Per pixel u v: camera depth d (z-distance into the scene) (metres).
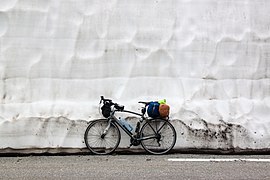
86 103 7.62
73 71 7.64
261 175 6.01
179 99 7.75
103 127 7.40
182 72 7.86
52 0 7.66
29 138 7.33
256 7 7.99
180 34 7.89
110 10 7.77
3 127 7.27
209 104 7.79
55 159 7.03
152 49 7.80
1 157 7.19
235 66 7.95
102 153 7.39
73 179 5.77
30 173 6.07
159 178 5.82
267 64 8.05
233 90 7.91
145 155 7.41
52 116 7.44
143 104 7.68
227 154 7.56
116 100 7.68
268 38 8.06
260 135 7.69
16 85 7.48
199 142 7.59
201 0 7.99
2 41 7.48
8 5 7.53
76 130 7.45
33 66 7.54
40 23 7.59
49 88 7.57
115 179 5.78
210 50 7.91
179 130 7.59
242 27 8.02
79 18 7.70
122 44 7.75
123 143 7.54
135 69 7.77
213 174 6.05
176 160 6.98
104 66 7.72
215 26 7.96
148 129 7.47
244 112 7.82
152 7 7.86
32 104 7.47
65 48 7.64
